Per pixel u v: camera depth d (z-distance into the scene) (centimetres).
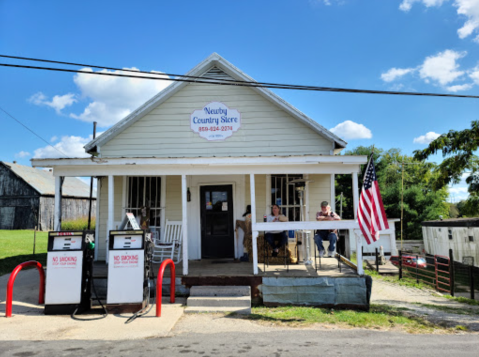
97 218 1034
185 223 784
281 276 729
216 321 604
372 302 880
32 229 2853
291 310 682
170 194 1022
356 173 782
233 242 992
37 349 462
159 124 1037
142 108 1015
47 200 2981
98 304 696
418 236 3056
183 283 743
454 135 1256
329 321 615
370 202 734
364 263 1847
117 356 439
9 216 2941
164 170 802
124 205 1019
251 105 1036
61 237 648
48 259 636
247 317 631
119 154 1031
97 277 759
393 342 510
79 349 463
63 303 626
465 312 766
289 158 764
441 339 533
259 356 444
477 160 1363
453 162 1316
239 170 787
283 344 491
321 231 822
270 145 1020
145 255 660
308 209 1002
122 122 1015
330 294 720
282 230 761
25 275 1002
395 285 1296
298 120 1023
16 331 535
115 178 1036
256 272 745
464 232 1934
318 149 1014
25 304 691
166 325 568
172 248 914
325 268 825
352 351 466
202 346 479
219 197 1011
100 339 504
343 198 3088
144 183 1030
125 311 627
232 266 859
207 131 1030
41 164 792
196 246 993
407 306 834
